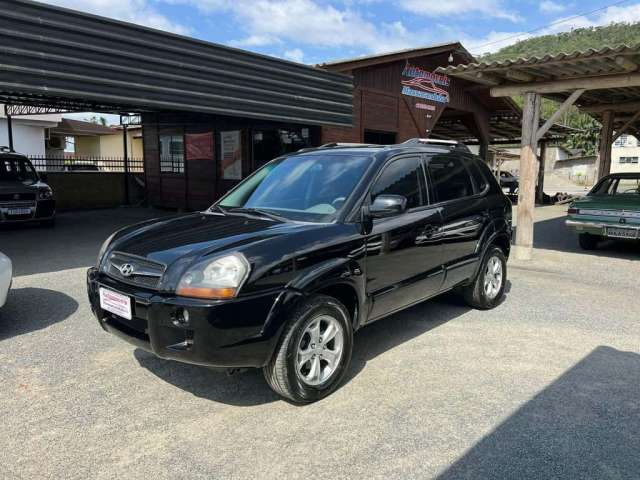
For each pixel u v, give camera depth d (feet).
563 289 21.77
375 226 12.68
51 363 13.12
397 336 15.55
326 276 11.02
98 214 49.29
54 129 86.63
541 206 71.26
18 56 19.80
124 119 56.24
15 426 10.13
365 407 11.05
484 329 16.26
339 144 16.34
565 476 8.70
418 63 52.11
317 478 8.60
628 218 28.45
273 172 15.33
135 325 10.75
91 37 22.02
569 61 23.79
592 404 11.27
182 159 51.72
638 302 19.76
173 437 9.81
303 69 32.83
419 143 16.06
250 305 9.84
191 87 26.32
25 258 26.53
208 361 9.73
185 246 10.77
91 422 10.32
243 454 9.28
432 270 14.85
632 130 58.80
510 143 91.91
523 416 10.71
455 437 9.88
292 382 10.62
